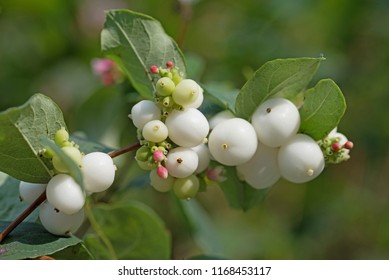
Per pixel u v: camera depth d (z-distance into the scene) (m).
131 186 0.35
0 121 0.25
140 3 0.47
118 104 0.39
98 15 0.50
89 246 0.32
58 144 0.25
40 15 0.50
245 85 0.27
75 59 0.51
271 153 0.27
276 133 0.26
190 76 0.33
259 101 0.27
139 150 0.26
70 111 0.49
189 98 0.26
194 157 0.26
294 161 0.27
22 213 0.26
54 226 0.26
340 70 0.51
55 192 0.25
